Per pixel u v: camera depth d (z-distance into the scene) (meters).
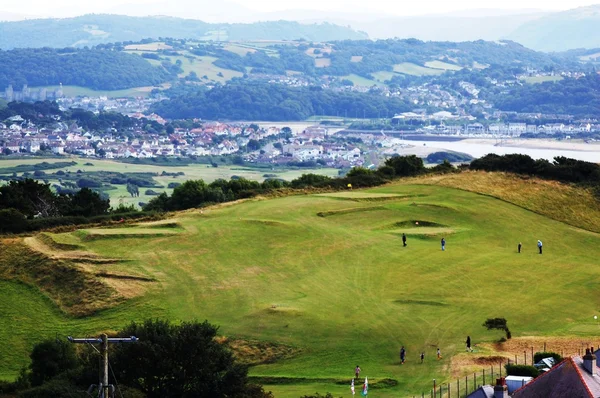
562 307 153.38
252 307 147.75
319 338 136.50
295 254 174.00
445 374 121.19
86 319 146.88
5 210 196.50
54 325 145.88
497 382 87.44
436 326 140.75
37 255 170.62
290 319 142.25
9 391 110.94
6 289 159.50
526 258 181.50
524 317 147.12
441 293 155.88
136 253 172.88
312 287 157.25
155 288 156.38
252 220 193.75
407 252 177.75
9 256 171.75
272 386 120.62
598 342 134.12
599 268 179.00
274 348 133.38
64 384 102.38
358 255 174.25
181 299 152.12
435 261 173.12
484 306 151.00
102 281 158.38
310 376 123.56
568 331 141.38
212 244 178.38
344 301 150.50
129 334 107.56
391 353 131.00
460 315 146.12
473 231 197.50
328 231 188.50
